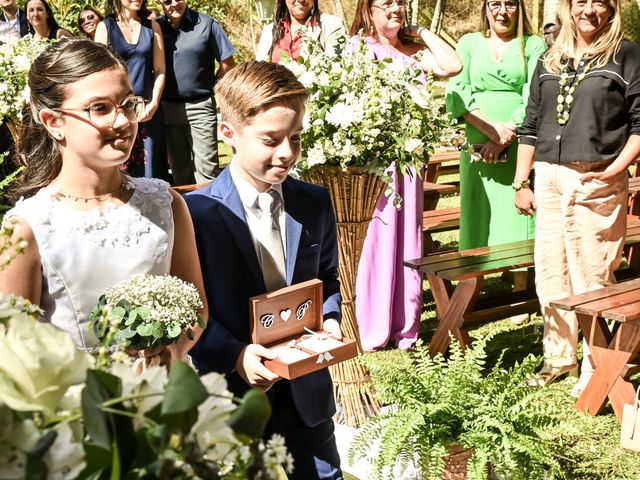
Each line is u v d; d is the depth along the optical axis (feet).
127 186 7.10
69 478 2.97
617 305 13.15
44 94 6.42
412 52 16.83
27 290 6.64
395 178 15.94
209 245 8.08
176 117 24.45
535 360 10.01
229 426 3.10
